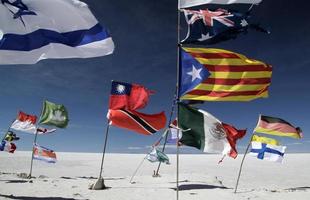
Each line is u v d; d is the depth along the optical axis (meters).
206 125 9.85
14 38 8.64
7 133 22.22
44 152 21.06
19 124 21.38
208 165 45.81
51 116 17.53
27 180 18.80
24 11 8.65
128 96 13.48
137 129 13.11
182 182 19.59
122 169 35.88
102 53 9.14
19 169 31.05
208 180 20.92
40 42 8.82
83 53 9.08
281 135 17.25
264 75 11.15
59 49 8.98
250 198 15.27
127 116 13.02
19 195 13.26
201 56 11.12
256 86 11.14
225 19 10.32
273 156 18.70
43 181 18.42
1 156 46.88
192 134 9.80
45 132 21.30
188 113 9.86
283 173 34.19
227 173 33.19
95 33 9.05
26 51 8.75
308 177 30.17
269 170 37.84
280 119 17.33
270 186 22.67
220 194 16.02
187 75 10.02
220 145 9.84
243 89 11.14
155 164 45.25
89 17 8.93
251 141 18.27
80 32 9.00
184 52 10.12
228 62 11.13
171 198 14.68
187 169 37.88
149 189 16.72
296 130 17.36
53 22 8.84
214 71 11.12
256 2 9.89
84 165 40.81
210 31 10.32
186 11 10.34
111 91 13.32
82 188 16.12
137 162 48.78
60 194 14.10
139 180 20.36
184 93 9.98
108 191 15.60
